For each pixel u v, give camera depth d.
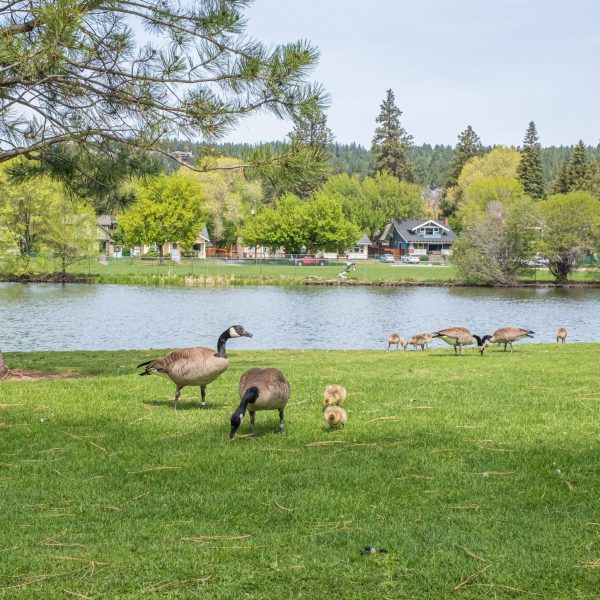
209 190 100.25
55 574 5.68
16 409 11.81
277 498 7.31
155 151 13.44
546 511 6.88
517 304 52.66
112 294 56.97
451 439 9.63
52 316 41.28
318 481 7.83
